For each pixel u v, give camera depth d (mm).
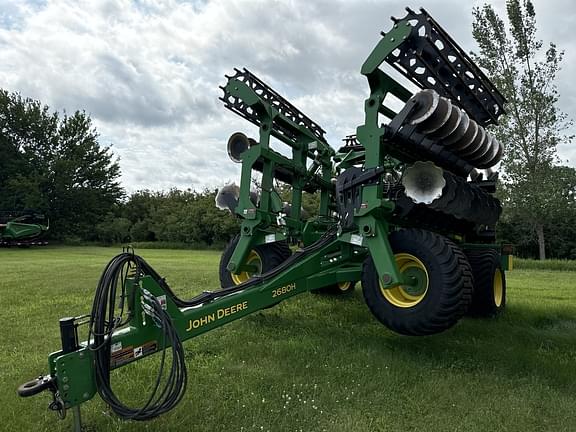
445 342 4762
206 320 3643
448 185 4270
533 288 9820
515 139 22516
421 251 3938
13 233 27703
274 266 5812
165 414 3000
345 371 3830
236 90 5672
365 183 4152
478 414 3105
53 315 6016
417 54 4012
